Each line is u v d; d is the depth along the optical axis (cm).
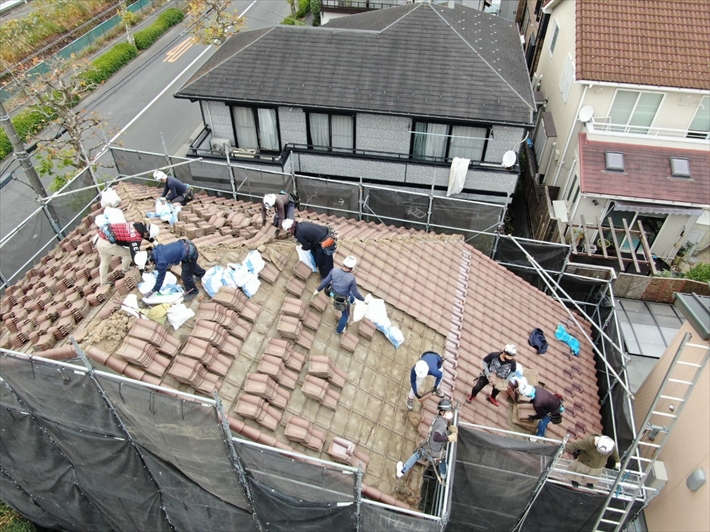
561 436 1179
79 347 760
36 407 912
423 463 939
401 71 1912
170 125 2848
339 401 955
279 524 947
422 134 1923
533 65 3027
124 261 994
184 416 768
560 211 2020
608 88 1912
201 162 1731
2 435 1038
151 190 1566
